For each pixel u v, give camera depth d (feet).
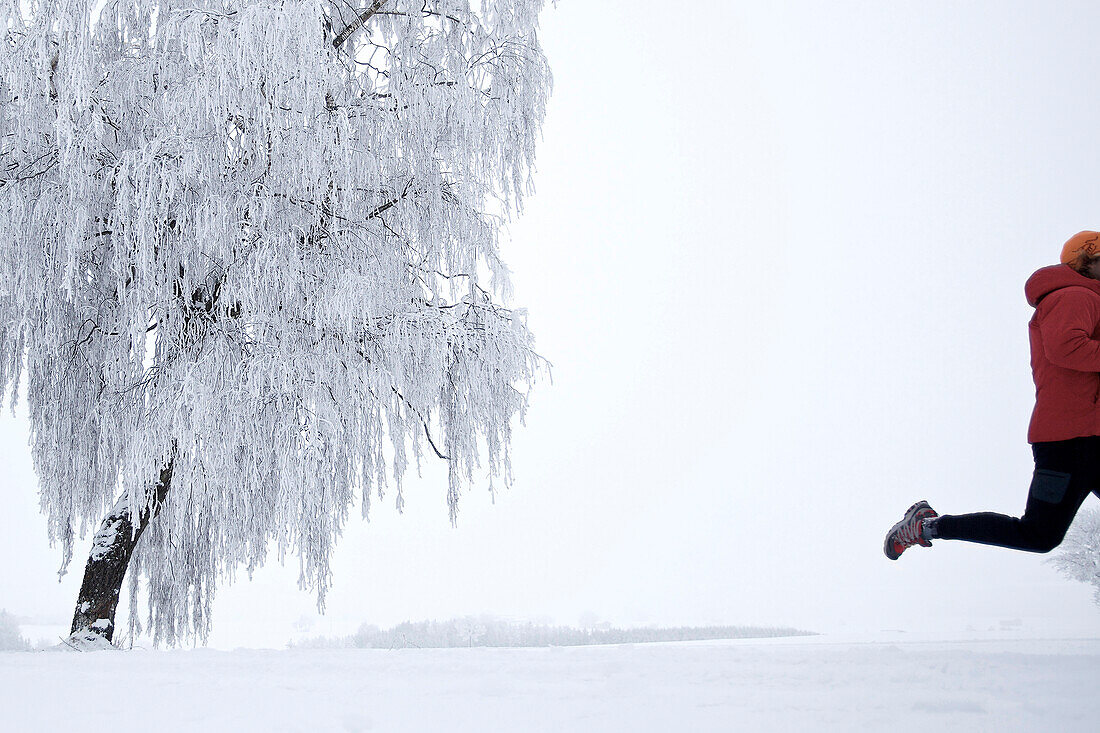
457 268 29.89
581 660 11.21
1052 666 9.15
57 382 26.81
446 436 29.40
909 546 11.75
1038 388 10.82
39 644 41.93
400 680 9.00
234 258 25.63
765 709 6.66
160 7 27.20
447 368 29.25
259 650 14.58
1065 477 10.37
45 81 24.57
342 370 26.71
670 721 6.15
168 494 27.40
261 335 25.52
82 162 24.70
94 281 27.55
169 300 25.58
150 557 29.40
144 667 11.10
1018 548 10.69
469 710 6.82
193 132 24.81
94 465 27.76
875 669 9.25
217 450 24.64
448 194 29.55
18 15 24.61
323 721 6.37
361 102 28.07
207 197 24.68
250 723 6.35
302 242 26.53
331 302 25.35
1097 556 68.74
